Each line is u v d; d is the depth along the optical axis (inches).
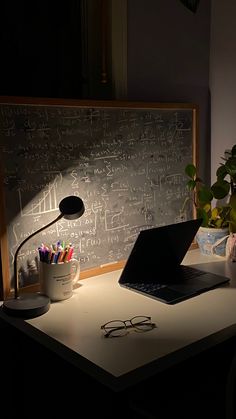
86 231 75.9
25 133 66.2
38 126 67.4
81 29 80.4
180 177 90.0
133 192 82.0
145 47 83.0
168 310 63.4
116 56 80.0
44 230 70.4
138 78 82.7
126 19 79.2
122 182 79.8
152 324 58.9
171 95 88.7
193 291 68.5
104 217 78.0
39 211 69.4
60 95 78.9
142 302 66.1
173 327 58.3
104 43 78.4
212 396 61.4
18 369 67.3
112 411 51.8
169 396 61.5
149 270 74.8
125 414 51.0
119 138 78.1
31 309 61.0
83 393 59.2
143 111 81.3
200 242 87.8
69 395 60.8
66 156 71.4
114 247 80.4
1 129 63.7
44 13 75.6
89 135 73.8
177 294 67.5
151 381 65.5
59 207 65.2
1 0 71.1
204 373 69.5
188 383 65.5
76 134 72.1
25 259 68.7
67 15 78.0
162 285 71.1
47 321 60.2
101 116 74.9
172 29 87.0
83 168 73.8
